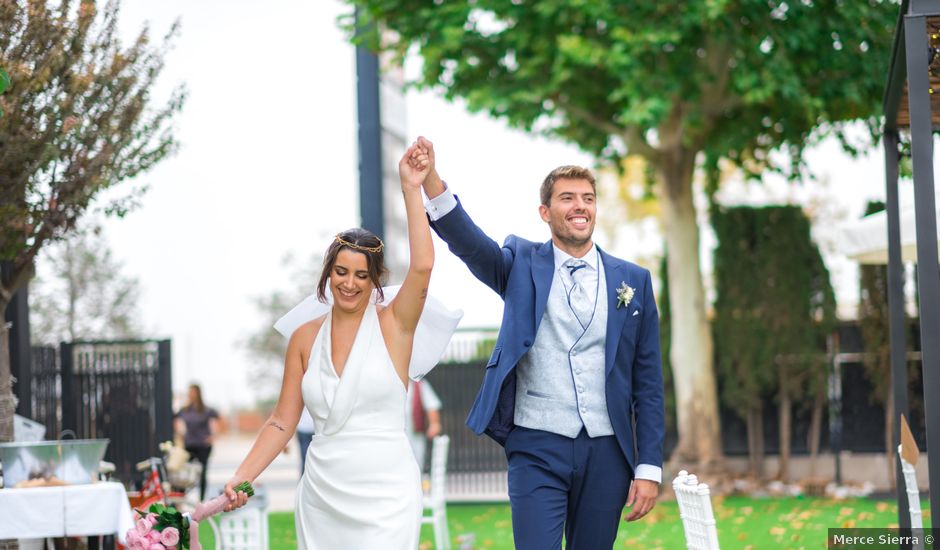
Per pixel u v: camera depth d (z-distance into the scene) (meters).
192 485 9.53
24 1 6.38
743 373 13.48
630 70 11.49
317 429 3.72
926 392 4.68
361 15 12.11
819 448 13.55
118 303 18.50
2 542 6.12
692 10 11.23
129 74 6.93
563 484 4.08
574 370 4.08
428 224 3.85
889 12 11.78
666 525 10.24
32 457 6.22
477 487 13.62
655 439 4.15
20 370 8.92
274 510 13.31
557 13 11.91
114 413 10.38
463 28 11.95
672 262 13.55
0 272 7.15
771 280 13.51
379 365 3.68
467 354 13.70
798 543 8.66
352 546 3.60
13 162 6.52
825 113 12.36
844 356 13.45
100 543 6.38
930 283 4.74
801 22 11.55
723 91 12.85
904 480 6.43
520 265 4.20
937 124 6.15
